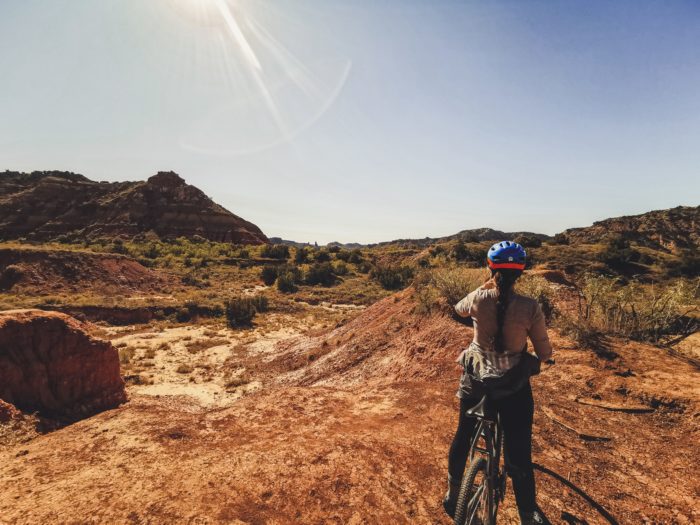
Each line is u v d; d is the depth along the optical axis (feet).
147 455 13.26
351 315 105.81
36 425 21.70
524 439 7.57
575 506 9.75
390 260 254.88
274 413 17.08
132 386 46.39
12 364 23.66
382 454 12.53
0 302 87.51
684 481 10.50
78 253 132.16
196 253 242.99
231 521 9.24
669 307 21.17
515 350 7.43
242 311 92.02
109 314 87.40
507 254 7.30
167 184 471.21
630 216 420.36
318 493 10.44
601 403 15.20
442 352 26.48
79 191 451.12
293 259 262.26
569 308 26.13
